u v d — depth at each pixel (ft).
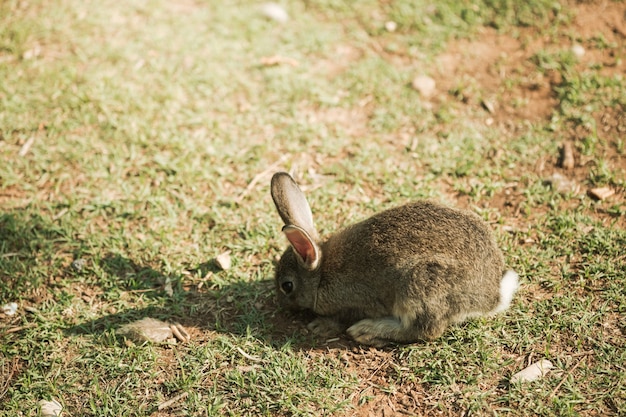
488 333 4.88
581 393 4.63
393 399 4.68
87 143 5.89
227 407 4.67
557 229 5.34
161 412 4.67
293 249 4.96
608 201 5.48
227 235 5.43
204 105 6.15
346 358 4.86
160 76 6.31
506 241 5.30
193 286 5.22
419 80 6.24
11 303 5.14
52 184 5.70
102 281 5.22
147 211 5.54
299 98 6.19
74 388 4.79
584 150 5.74
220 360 4.86
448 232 4.86
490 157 5.81
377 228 4.97
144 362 4.85
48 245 5.37
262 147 5.87
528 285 5.08
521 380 4.68
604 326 4.88
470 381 4.71
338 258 5.01
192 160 5.81
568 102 6.00
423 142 5.91
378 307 4.96
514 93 6.15
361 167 5.75
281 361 4.83
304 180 5.71
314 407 4.66
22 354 4.93
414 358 4.83
